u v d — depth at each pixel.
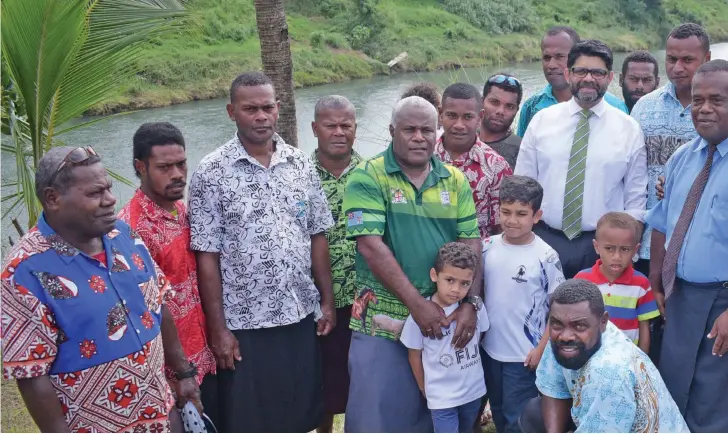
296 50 22.89
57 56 4.41
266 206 3.18
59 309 2.36
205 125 14.76
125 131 12.53
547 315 3.38
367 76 23.25
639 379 2.77
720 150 3.09
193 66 19.78
